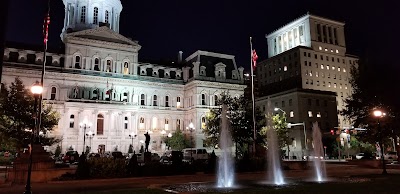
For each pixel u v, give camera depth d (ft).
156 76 267.18
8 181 83.05
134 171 95.04
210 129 172.55
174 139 241.14
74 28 263.29
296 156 278.05
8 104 116.88
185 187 65.77
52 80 222.48
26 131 118.73
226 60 286.66
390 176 84.23
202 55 276.62
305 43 391.45
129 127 235.20
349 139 245.86
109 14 281.95
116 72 244.63
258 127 148.25
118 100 241.76
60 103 220.02
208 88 263.49
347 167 131.13
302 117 299.38
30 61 222.48
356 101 139.85
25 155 87.25
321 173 101.76
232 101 163.32
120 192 57.52
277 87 387.96
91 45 238.07
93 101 223.10
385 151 240.73
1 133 113.91
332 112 318.65
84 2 270.26
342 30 409.69
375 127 129.90
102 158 94.68
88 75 231.30
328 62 384.06
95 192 57.57
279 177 89.04
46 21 85.25
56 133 212.23
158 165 99.66
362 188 56.75
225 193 53.93
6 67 208.64
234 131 145.69
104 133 225.56
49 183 80.43
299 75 361.51
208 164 108.17
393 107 128.77
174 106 269.23
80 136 216.33
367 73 136.98
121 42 250.16
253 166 112.27
